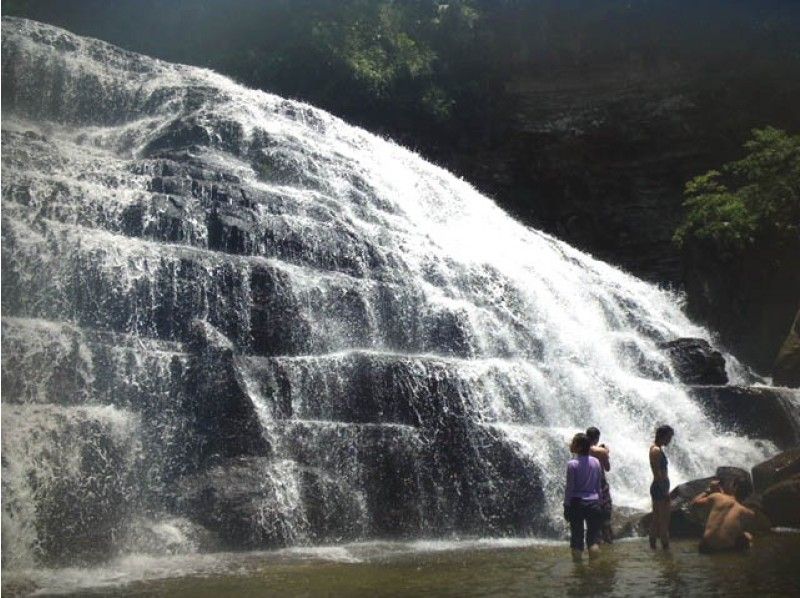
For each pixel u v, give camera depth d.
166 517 13.02
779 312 30.39
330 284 18.30
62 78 25.27
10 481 11.67
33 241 15.16
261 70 34.19
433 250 22.53
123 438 13.15
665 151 38.31
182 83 26.81
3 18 25.06
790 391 22.89
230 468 13.64
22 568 11.31
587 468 12.23
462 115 37.88
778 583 9.34
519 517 15.39
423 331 19.48
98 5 35.03
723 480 14.46
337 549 13.03
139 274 15.93
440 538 14.70
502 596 8.81
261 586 9.66
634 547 12.84
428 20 38.81
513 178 38.31
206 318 16.31
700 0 39.28
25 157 18.23
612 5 39.66
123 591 9.50
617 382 20.39
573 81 39.69
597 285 28.89
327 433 14.63
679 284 35.94
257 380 14.84
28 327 13.44
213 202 19.05
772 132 32.06
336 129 28.19
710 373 23.98
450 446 15.52
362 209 22.98
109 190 17.73
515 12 39.88
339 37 35.16
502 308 22.14
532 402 17.86
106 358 13.95
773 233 30.97
